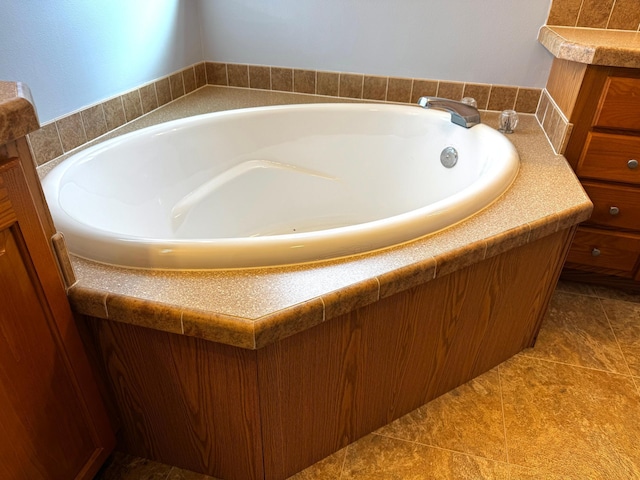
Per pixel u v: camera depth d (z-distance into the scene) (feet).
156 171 4.90
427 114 5.68
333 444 3.78
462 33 5.82
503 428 4.07
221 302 2.73
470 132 5.24
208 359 2.90
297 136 5.83
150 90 5.72
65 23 4.32
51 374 2.78
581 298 5.63
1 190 2.25
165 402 3.28
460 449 3.89
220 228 5.55
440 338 3.80
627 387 4.47
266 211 5.94
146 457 3.78
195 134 5.23
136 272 2.99
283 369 2.98
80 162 4.16
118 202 4.44
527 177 4.32
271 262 3.03
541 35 5.50
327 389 3.35
